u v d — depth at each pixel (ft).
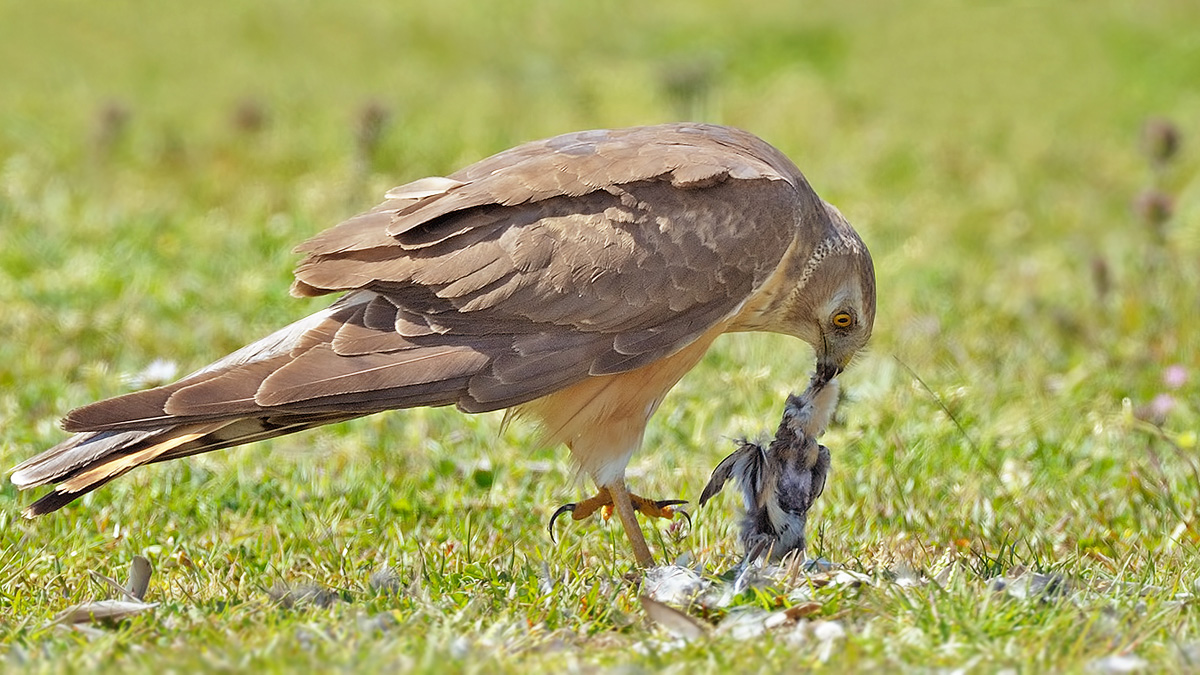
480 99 90.84
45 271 54.03
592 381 32.01
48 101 86.17
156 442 29.55
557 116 85.97
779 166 34.30
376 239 30.58
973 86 97.96
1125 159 80.53
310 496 36.81
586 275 30.81
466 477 38.04
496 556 32.86
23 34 104.32
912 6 118.01
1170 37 106.11
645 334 31.32
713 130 34.88
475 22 113.09
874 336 50.14
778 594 28.17
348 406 29.43
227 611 27.45
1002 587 28.14
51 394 43.88
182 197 66.54
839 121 87.30
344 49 105.50
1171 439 38.14
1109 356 48.44
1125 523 34.73
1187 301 52.60
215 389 28.86
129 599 28.86
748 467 32.32
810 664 24.25
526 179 31.30
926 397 43.32
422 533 34.53
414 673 23.24
